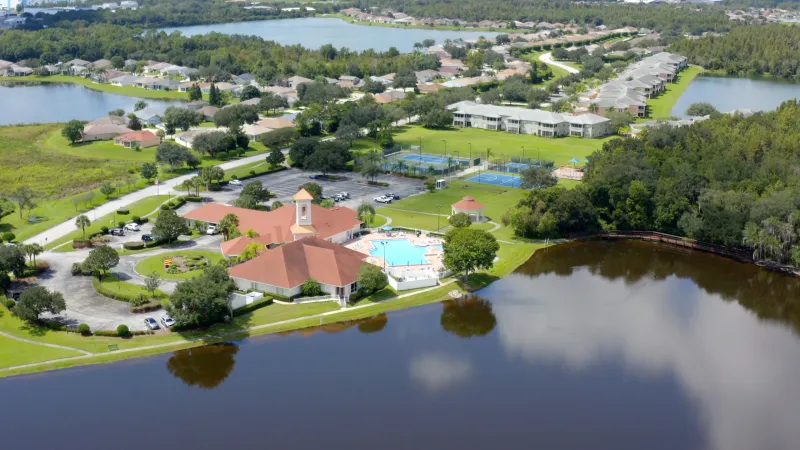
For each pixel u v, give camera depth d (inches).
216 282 7273.6
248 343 6806.1
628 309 7711.6
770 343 6963.6
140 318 7111.2
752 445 5344.5
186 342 6727.4
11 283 7859.3
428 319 7396.7
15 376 6146.7
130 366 6358.3
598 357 6628.9
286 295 7647.6
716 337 7076.8
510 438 5393.7
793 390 6097.4
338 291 7711.6
